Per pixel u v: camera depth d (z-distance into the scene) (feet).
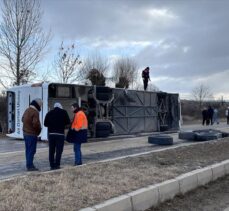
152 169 34.40
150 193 26.71
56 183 27.50
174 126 94.48
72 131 39.73
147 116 86.43
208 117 130.62
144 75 103.14
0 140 70.44
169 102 93.50
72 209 21.88
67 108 66.80
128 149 55.42
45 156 47.83
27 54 96.53
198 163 38.78
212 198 30.42
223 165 38.75
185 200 29.45
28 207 21.72
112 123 74.33
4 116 90.68
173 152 46.62
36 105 37.35
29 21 95.50
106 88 72.64
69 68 136.15
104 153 51.13
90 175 30.86
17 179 28.45
